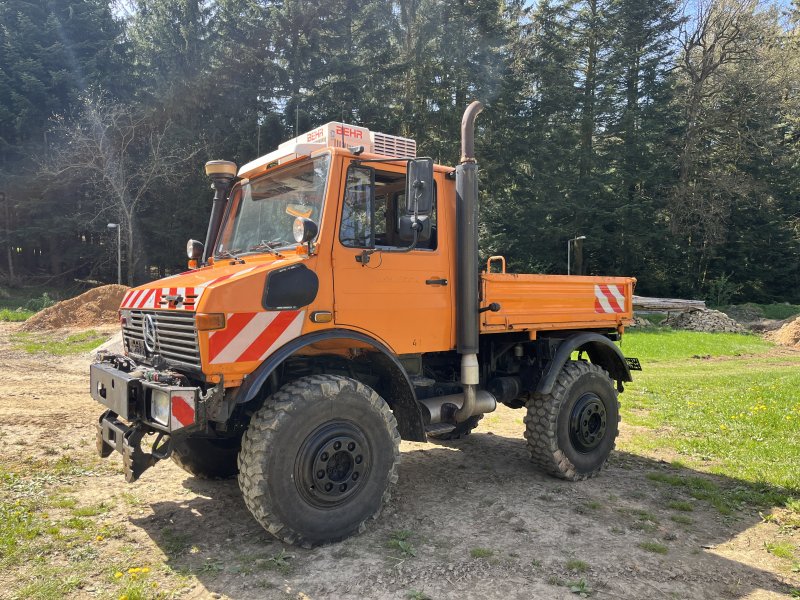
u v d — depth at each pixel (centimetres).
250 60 3856
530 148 3978
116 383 415
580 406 568
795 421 797
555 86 3916
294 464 392
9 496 484
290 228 461
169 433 362
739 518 478
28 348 1434
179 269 3803
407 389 455
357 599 338
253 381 381
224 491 514
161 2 4038
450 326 500
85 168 3278
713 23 3994
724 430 761
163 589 345
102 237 3644
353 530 417
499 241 3934
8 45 3366
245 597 338
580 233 3972
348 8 3991
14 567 367
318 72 3825
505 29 3934
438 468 595
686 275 4372
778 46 4119
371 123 3769
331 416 407
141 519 450
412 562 383
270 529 385
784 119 4422
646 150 4016
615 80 4056
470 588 353
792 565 395
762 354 1877
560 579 366
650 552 409
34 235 3491
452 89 3916
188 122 3778
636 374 1350
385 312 454
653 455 662
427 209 421
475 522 454
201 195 3528
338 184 432
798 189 4375
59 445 635
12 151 3428
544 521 457
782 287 4484
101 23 3659
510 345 575
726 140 4325
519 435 739
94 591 341
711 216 4075
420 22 3956
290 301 403
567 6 4081
